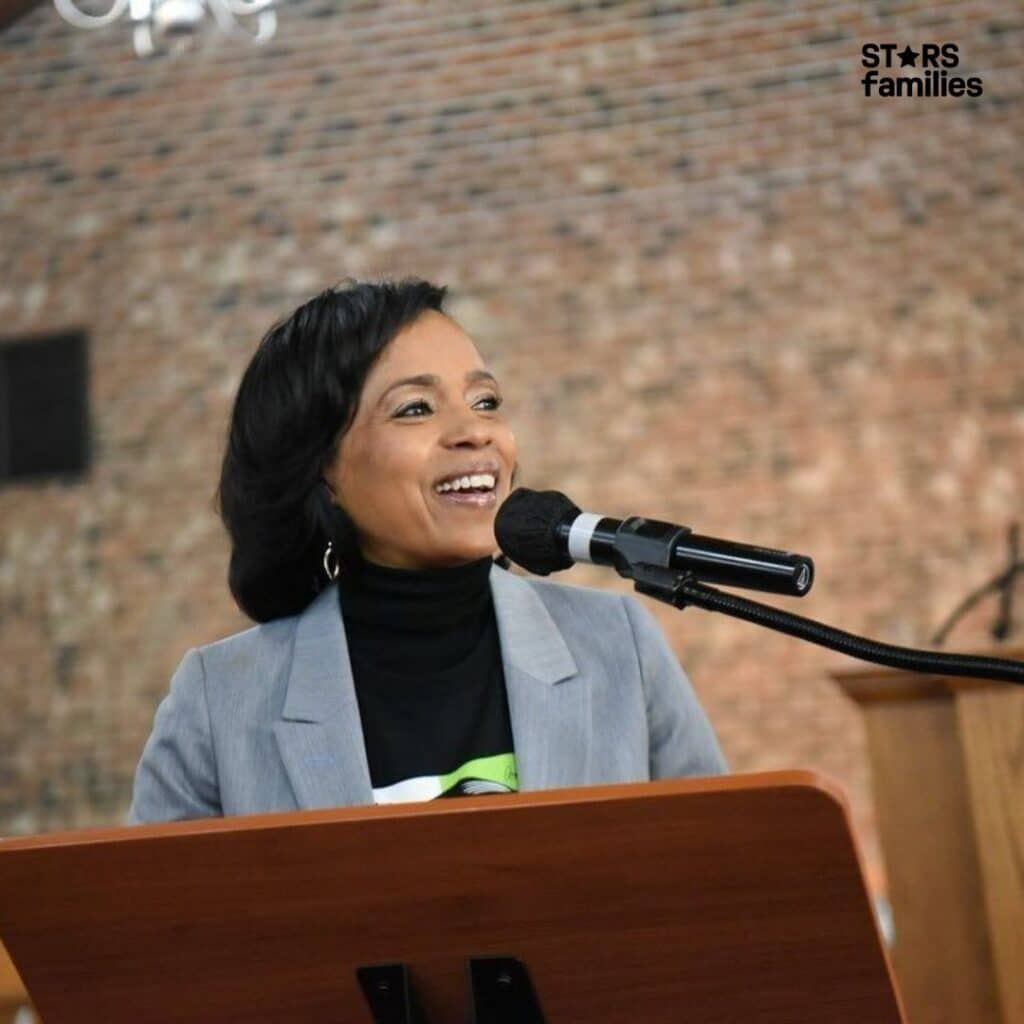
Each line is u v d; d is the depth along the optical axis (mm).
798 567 1906
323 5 12734
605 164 12227
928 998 3064
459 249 12398
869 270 11703
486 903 1722
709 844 1647
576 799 1642
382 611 2773
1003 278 11500
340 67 12688
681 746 2830
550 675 2740
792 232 11859
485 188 12398
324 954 1777
